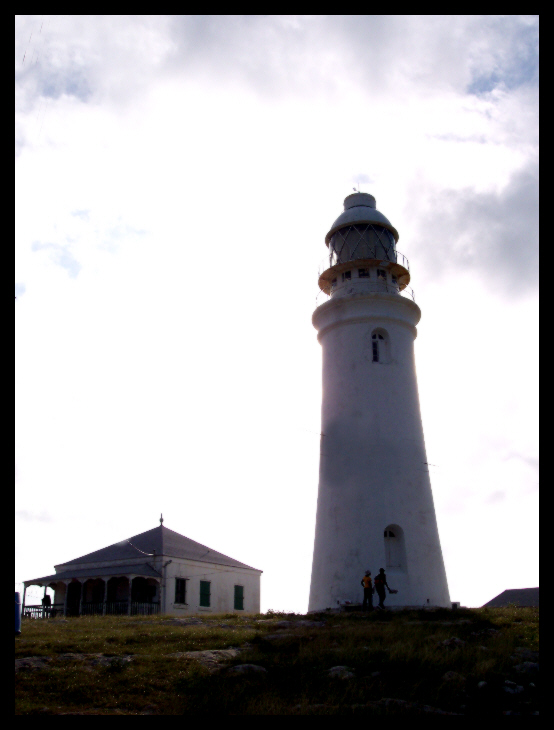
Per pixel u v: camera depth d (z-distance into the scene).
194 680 12.34
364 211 31.22
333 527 26.48
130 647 15.19
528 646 15.48
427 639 15.73
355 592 24.95
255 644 15.78
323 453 28.11
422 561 25.88
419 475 27.31
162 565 33.72
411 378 28.78
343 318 28.92
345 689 11.95
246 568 39.16
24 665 13.12
